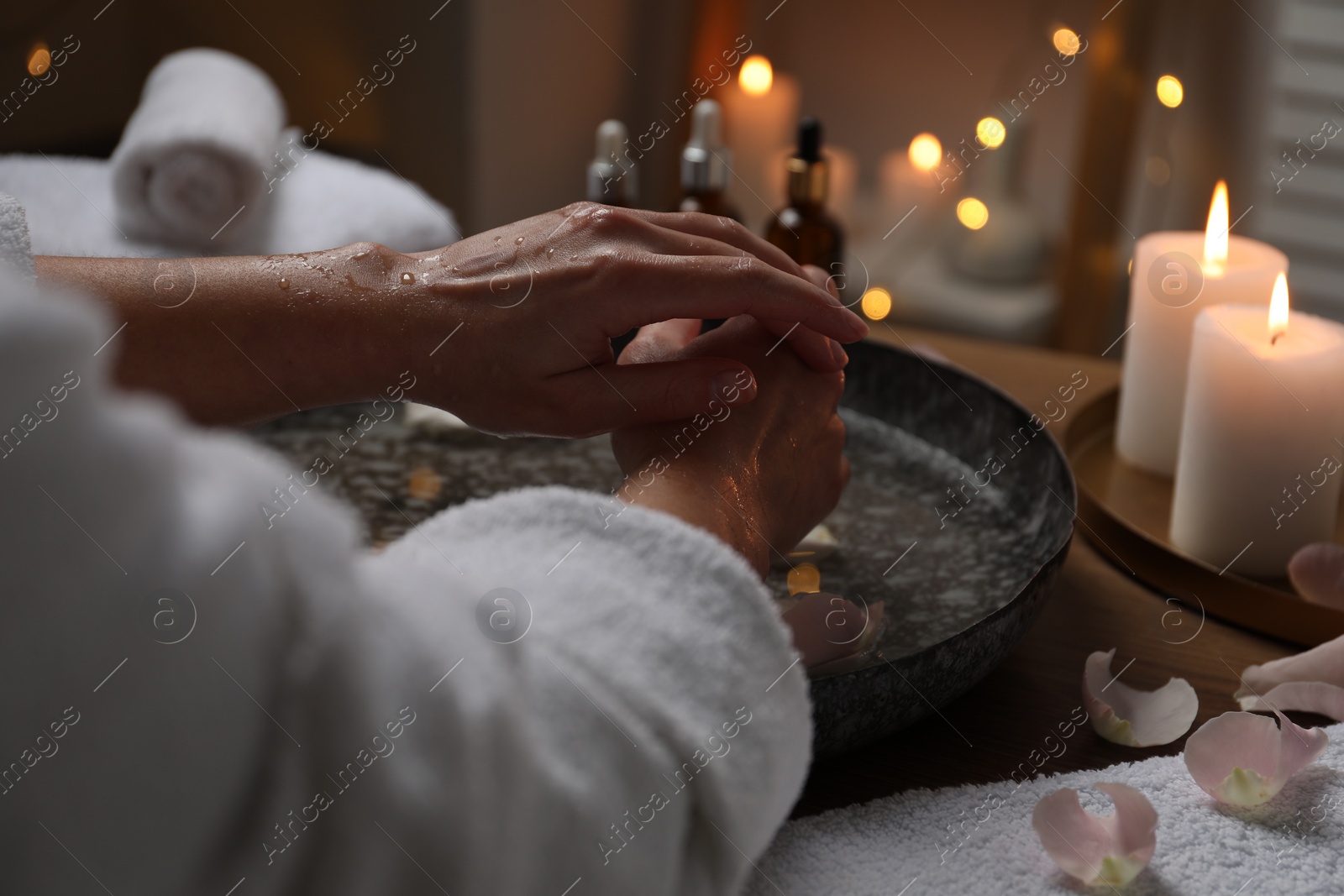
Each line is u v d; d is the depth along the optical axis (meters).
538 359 0.91
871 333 1.21
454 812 0.51
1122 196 1.68
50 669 0.41
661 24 1.85
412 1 1.50
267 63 1.57
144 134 1.16
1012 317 1.72
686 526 0.74
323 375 0.92
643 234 0.92
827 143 2.05
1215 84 1.67
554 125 1.72
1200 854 0.81
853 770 0.85
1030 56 1.80
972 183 1.81
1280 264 1.03
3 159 1.24
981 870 0.81
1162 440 1.04
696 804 0.67
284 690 0.47
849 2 1.93
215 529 0.43
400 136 1.58
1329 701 0.87
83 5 1.43
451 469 1.00
